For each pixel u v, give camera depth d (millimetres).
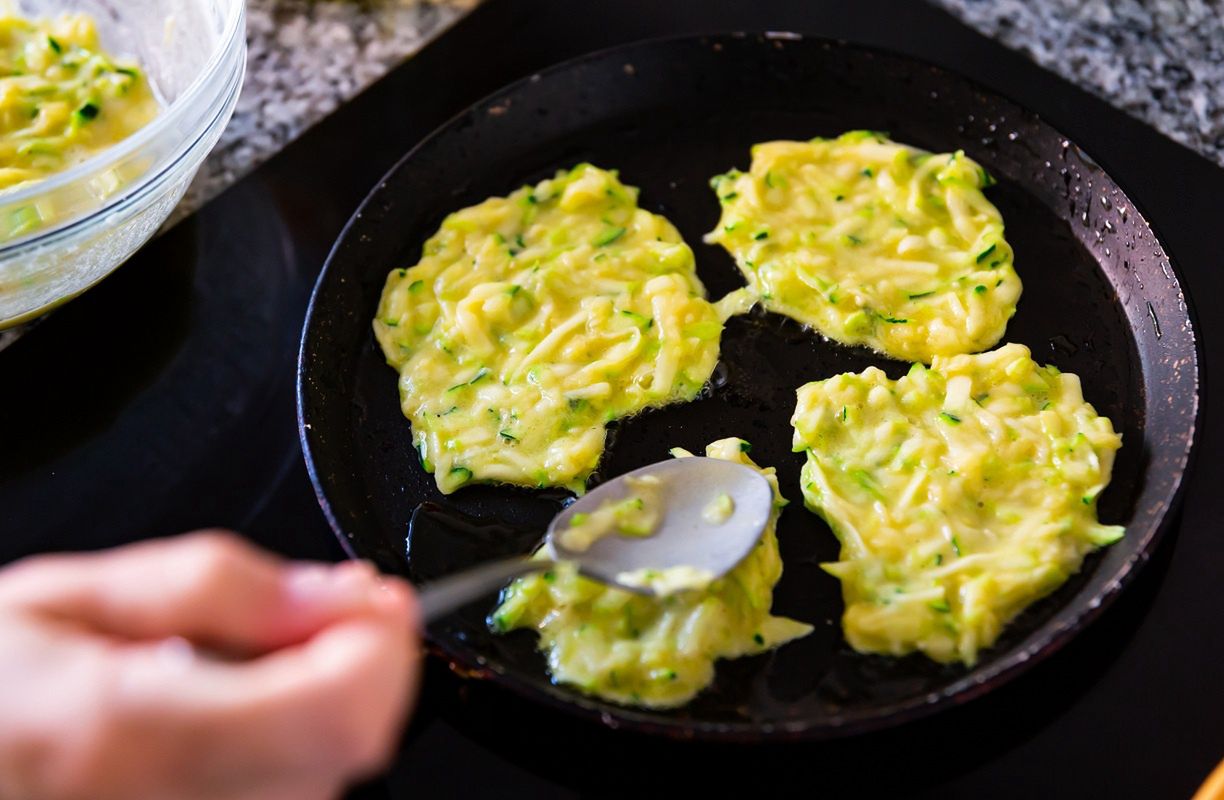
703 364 506
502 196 557
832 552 463
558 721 442
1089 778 426
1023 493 463
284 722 319
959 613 441
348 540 454
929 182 543
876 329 509
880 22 614
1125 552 448
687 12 624
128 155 486
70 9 596
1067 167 529
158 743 316
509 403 496
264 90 609
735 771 431
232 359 528
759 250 528
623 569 443
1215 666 443
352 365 513
